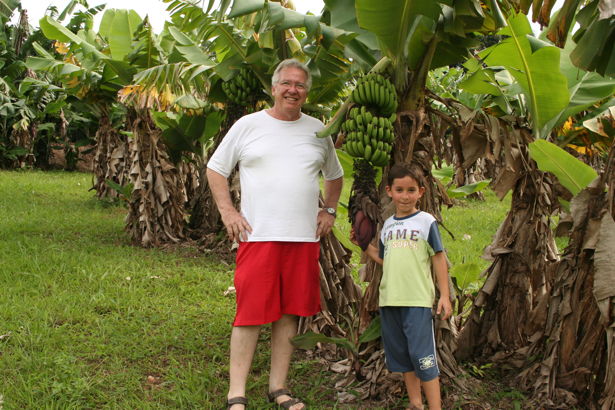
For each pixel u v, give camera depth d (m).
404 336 2.62
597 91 3.25
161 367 3.20
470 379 3.06
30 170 15.39
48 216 7.99
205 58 4.85
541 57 2.88
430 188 2.95
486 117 2.99
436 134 3.02
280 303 2.73
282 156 2.66
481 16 2.59
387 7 2.51
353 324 3.37
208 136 6.77
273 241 2.64
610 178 2.55
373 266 3.06
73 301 4.12
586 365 2.76
